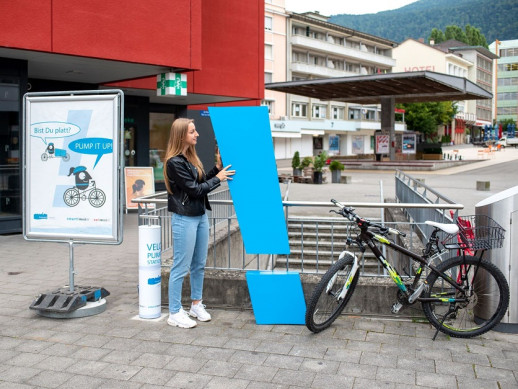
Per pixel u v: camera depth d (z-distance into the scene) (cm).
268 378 393
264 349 448
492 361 423
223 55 1603
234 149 521
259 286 509
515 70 13338
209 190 495
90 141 541
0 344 459
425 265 486
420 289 479
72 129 546
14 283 670
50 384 383
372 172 3212
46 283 670
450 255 577
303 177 2433
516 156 4900
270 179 521
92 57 997
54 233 554
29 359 427
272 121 5694
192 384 384
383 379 391
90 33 987
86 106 541
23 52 943
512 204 479
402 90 3142
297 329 498
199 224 511
